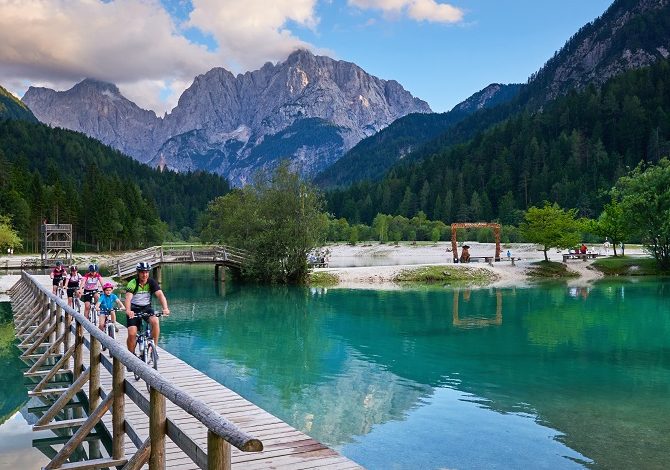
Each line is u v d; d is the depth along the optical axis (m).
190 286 49.97
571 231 63.16
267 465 7.95
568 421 13.27
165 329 27.75
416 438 12.17
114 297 17.81
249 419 10.20
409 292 43.56
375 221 148.50
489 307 35.00
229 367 19.52
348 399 15.42
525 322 29.22
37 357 19.78
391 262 85.62
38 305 25.08
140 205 145.12
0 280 50.97
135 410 11.02
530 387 16.52
